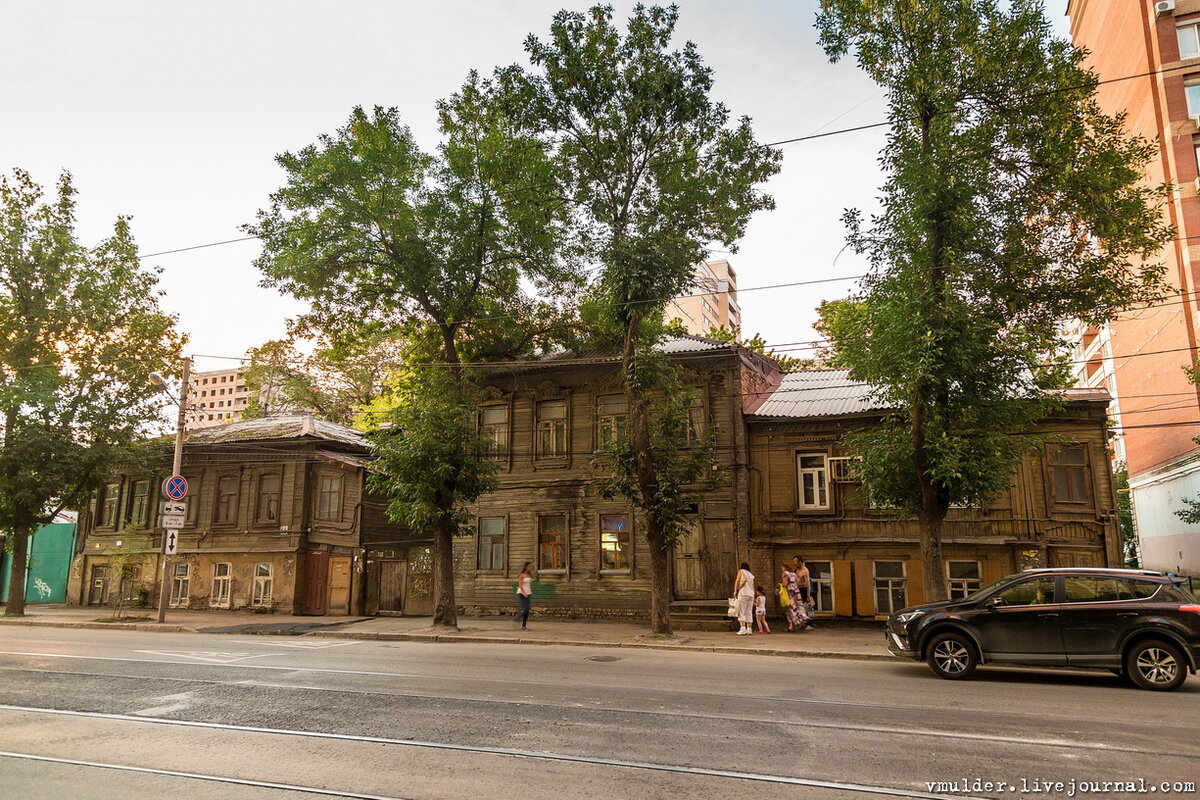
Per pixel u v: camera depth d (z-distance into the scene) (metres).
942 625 11.97
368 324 24.94
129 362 26.53
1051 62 15.56
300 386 42.25
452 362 22.48
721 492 22.92
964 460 14.66
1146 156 15.91
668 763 6.56
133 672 11.80
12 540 27.66
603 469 24.45
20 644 16.23
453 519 20.75
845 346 16.72
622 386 24.70
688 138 19.83
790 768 6.41
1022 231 15.81
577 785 5.96
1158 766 6.49
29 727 8.04
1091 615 11.21
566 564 24.41
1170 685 10.58
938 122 15.01
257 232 22.30
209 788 5.94
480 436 21.89
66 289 26.31
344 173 20.89
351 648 16.06
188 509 29.95
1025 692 10.34
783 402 24.84
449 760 6.68
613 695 9.75
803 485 23.20
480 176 22.06
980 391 15.19
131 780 6.14
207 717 8.46
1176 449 31.95
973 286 15.35
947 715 8.57
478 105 21.98
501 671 12.04
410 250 21.34
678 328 24.55
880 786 5.94
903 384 15.05
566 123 19.42
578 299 24.39
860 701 9.45
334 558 28.11
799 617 19.72
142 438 27.95
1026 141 15.54
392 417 21.67
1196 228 30.16
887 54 15.67
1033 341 15.52
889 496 16.34
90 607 30.69
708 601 21.78
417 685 10.53
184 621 23.80
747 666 13.15
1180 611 10.75
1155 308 33.50
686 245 18.73
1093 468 20.86
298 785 5.99
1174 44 31.75
